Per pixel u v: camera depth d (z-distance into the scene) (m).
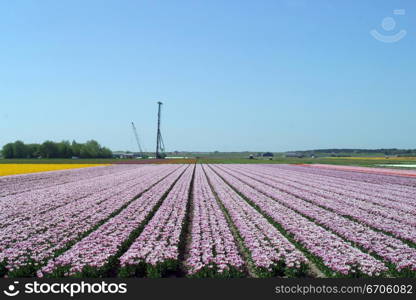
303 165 98.81
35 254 14.28
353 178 51.66
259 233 17.36
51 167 83.12
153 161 132.50
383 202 28.05
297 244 16.66
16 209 24.44
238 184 42.00
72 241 16.44
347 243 15.81
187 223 21.38
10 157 170.38
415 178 50.50
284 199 29.48
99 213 22.62
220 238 16.36
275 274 13.13
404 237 17.25
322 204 26.97
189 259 13.53
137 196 32.06
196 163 115.56
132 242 16.77
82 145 191.75
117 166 91.06
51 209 25.16
